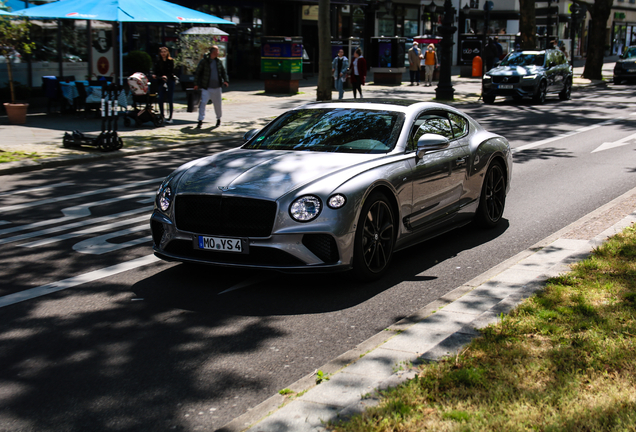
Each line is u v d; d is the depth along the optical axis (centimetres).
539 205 853
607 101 2456
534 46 3089
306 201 505
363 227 530
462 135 699
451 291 522
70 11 1620
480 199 711
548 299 459
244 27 3216
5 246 666
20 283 554
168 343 430
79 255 634
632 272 515
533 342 389
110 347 424
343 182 523
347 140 603
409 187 582
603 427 290
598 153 1287
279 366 395
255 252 513
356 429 293
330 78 2077
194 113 1917
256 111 1977
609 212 752
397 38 3011
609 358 362
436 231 642
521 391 326
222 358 407
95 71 2130
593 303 452
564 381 336
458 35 4962
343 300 511
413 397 321
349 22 3941
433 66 3058
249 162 569
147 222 766
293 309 492
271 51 2508
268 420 307
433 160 620
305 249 504
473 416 302
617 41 6706
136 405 348
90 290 535
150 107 1612
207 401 352
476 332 409
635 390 326
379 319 473
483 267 599
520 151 1315
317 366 396
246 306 498
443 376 343
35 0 2097
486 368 353
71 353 416
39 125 1595
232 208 514
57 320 471
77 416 337
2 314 484
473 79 3500
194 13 1827
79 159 1173
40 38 1964
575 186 973
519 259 595
